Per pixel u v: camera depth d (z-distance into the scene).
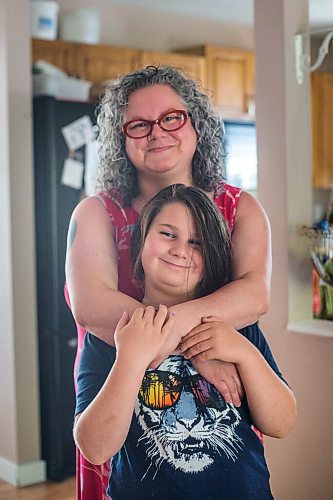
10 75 3.62
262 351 1.81
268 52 2.74
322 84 4.40
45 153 3.71
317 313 2.79
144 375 1.74
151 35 5.03
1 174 3.71
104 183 1.84
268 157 2.77
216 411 1.74
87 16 4.40
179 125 1.79
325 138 4.49
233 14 5.22
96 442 1.67
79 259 1.78
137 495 1.72
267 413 1.73
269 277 1.80
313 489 2.72
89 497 1.85
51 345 3.73
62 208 3.75
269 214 2.78
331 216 2.84
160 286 1.76
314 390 2.69
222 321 1.72
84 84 3.96
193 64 4.76
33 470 3.74
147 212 1.77
